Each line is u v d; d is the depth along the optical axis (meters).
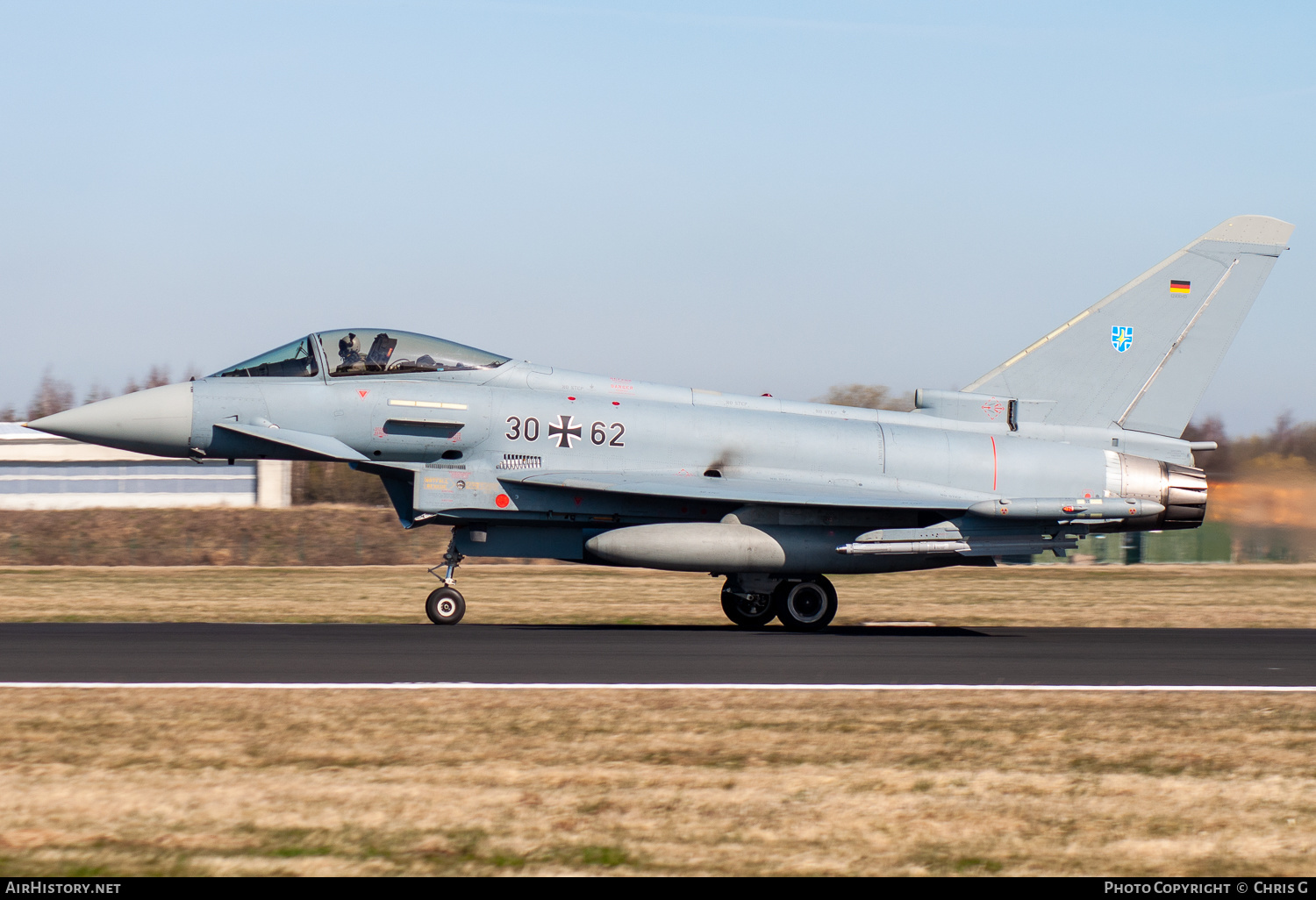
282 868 20.58
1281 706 34.31
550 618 66.56
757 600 59.44
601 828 22.69
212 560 149.50
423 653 43.31
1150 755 28.41
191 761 26.67
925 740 29.50
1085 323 63.31
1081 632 57.53
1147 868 21.28
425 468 56.78
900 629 58.62
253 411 57.03
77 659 40.84
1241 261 63.44
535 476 56.28
